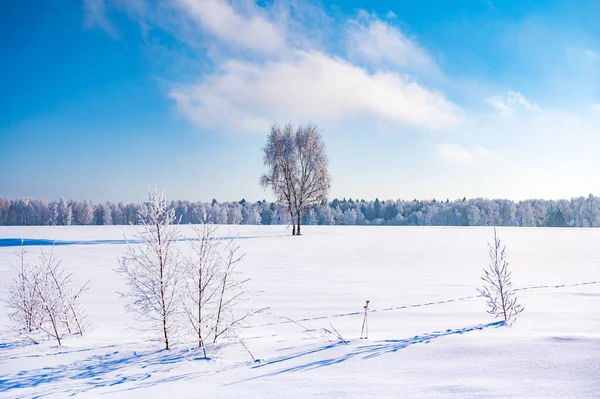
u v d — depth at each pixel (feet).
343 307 26.68
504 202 344.28
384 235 122.31
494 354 13.83
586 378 11.35
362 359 14.11
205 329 16.83
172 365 14.21
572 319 21.16
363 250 73.15
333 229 165.27
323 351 15.46
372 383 11.74
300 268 48.16
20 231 133.08
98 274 42.68
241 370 13.50
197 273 17.31
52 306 18.88
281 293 32.01
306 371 13.12
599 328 18.83
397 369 12.89
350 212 380.17
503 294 21.03
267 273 43.86
